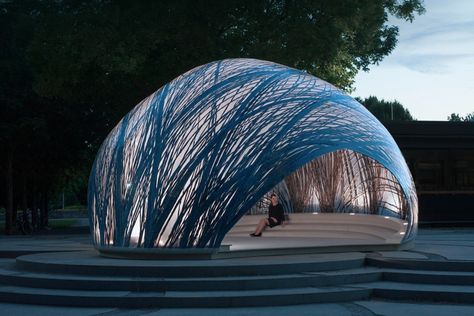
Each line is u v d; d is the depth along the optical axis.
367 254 14.35
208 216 12.96
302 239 17.33
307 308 10.23
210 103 13.78
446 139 30.67
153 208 13.17
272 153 13.41
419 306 10.41
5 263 15.03
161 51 28.23
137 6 26.86
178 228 12.98
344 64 32.88
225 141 13.29
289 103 14.30
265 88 14.34
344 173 20.28
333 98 15.19
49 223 49.88
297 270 12.09
